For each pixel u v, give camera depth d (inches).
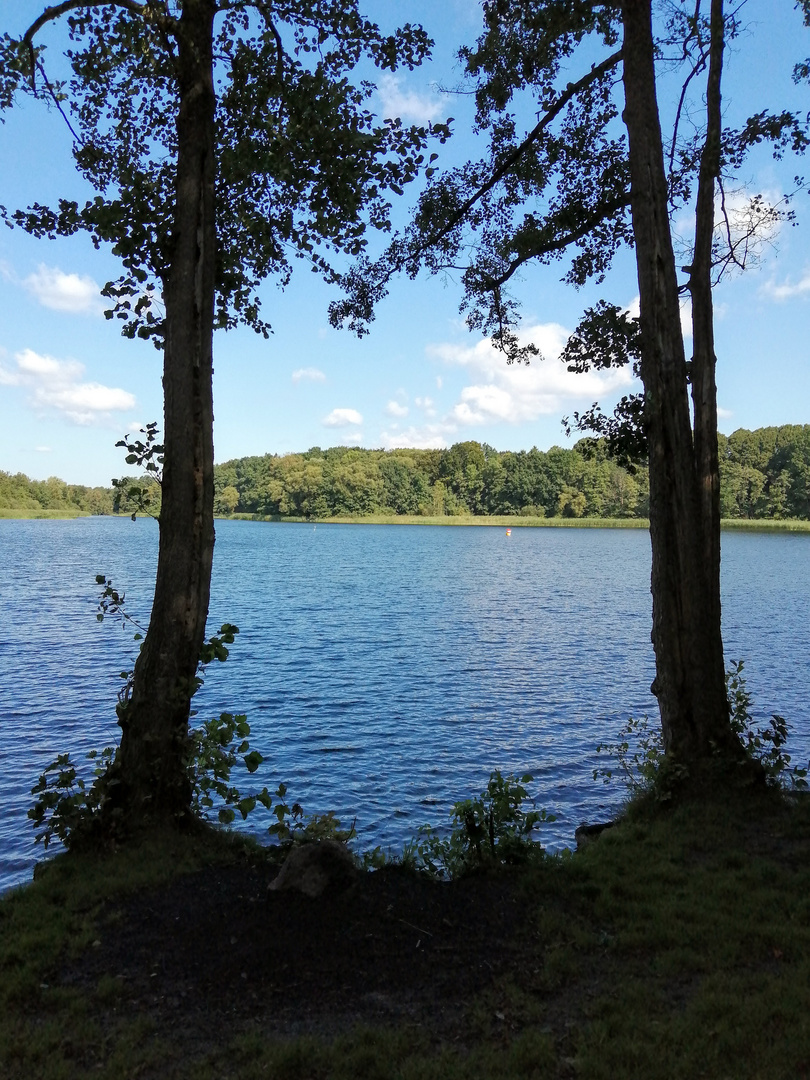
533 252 353.1
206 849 217.2
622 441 344.8
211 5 239.6
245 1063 128.7
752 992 149.2
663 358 287.1
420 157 273.4
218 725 228.7
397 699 686.5
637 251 293.6
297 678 762.8
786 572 2005.4
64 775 220.2
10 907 184.1
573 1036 136.7
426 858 229.3
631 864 219.0
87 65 262.7
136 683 229.0
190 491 232.2
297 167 275.6
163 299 239.3
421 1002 148.6
